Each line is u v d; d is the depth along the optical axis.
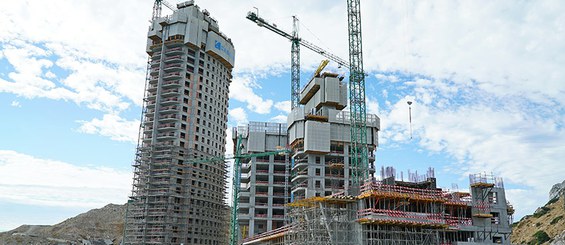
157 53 177.88
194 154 166.00
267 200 147.62
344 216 81.56
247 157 152.25
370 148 143.62
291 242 91.69
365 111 127.69
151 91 174.50
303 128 142.75
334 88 149.50
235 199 146.00
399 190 81.50
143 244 151.00
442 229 81.88
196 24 177.38
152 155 161.88
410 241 78.44
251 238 131.62
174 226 154.75
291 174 150.00
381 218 76.56
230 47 191.88
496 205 92.88
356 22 130.12
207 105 176.38
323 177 137.50
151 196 157.62
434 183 87.94
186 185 161.12
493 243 83.56
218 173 176.75
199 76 175.50
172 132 165.38
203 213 165.00
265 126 160.38
